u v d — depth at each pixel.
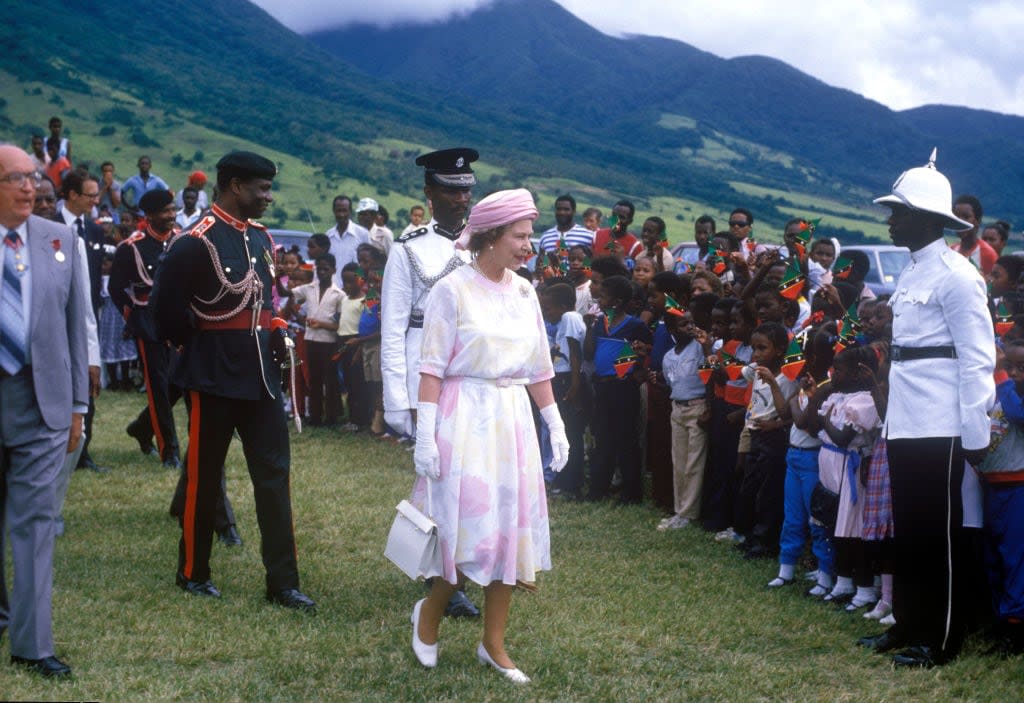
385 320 5.31
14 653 4.27
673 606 5.65
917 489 4.93
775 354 6.64
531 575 4.46
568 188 156.75
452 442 4.41
